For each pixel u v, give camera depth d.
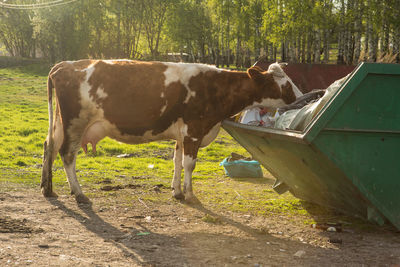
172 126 6.70
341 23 37.25
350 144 4.45
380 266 4.05
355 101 4.35
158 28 68.88
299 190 6.66
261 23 51.50
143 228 5.24
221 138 16.34
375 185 4.60
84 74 6.40
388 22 34.59
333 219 5.95
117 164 10.66
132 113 6.42
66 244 4.41
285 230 5.36
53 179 8.25
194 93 6.53
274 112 7.41
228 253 4.35
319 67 9.66
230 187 8.33
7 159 10.45
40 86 37.09
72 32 64.06
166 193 7.48
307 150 4.68
